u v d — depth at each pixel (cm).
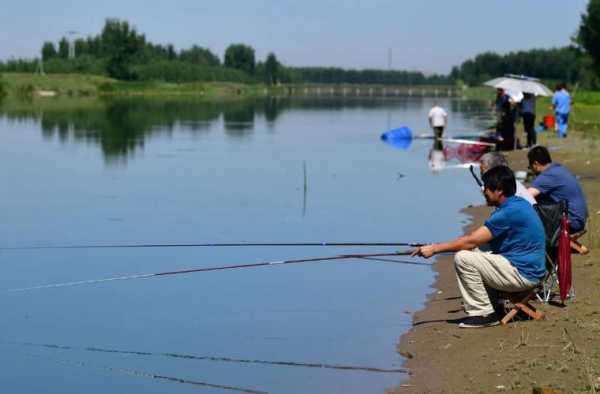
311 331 1134
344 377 962
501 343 978
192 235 1764
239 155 3425
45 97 10431
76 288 1364
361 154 3484
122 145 3831
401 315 1188
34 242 1697
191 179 2653
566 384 842
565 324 1016
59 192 2355
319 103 10606
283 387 942
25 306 1266
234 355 1048
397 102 11569
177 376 983
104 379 977
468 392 860
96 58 14488
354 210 2062
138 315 1220
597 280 1203
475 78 18025
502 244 1036
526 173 2352
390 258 1538
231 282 1391
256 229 1828
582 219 1341
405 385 917
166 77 14250
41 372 999
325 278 1409
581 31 9206
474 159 3259
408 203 2167
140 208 2092
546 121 4116
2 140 4025
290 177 2719
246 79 17112
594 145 3294
